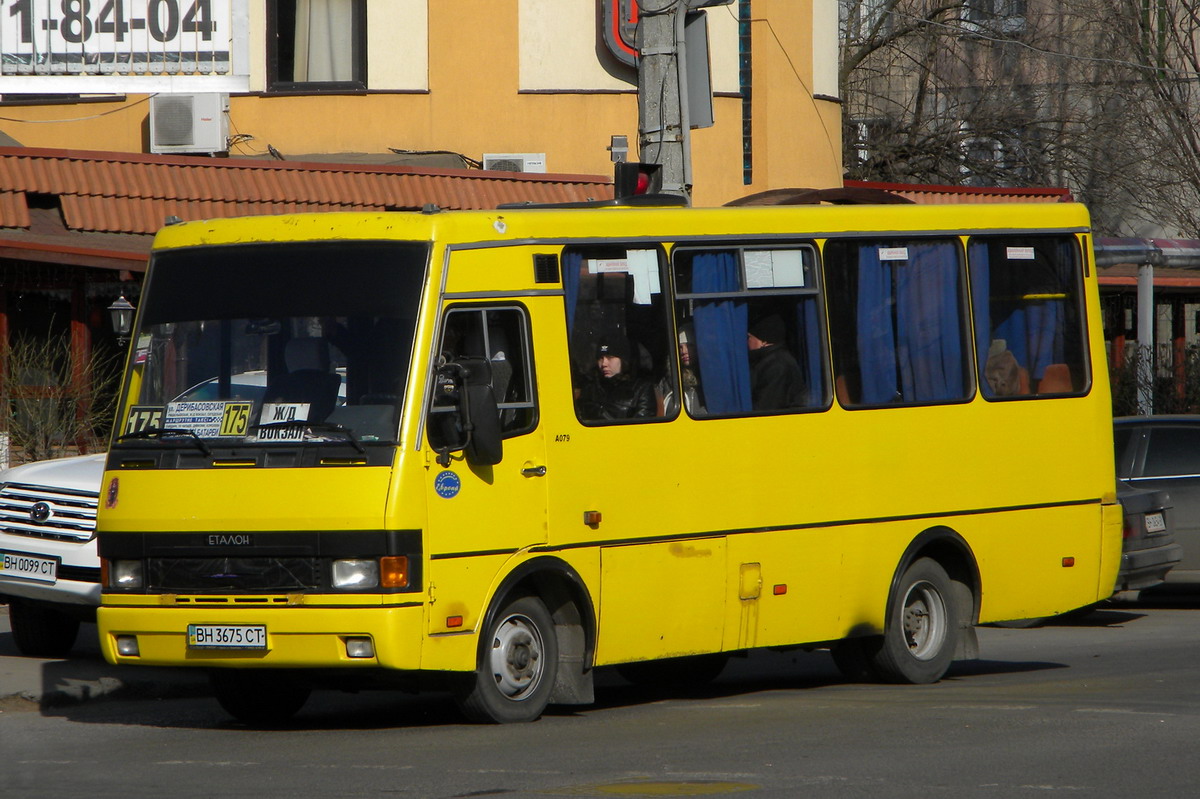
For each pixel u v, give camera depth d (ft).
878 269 87.45
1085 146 281.74
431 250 70.90
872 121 297.74
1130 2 277.64
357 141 191.83
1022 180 294.05
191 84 181.88
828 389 84.53
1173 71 275.59
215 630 68.59
